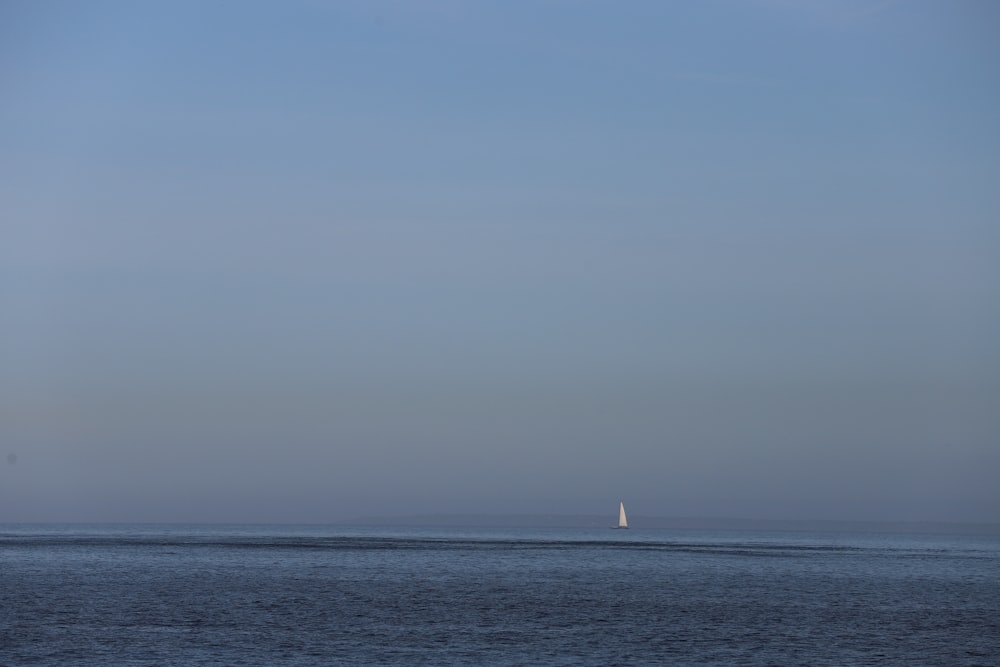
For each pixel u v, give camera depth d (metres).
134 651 53.75
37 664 50.16
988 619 71.75
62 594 80.75
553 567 124.31
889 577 112.62
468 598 81.75
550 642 58.59
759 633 63.25
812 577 111.00
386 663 51.44
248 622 64.94
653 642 59.12
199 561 127.19
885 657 55.41
